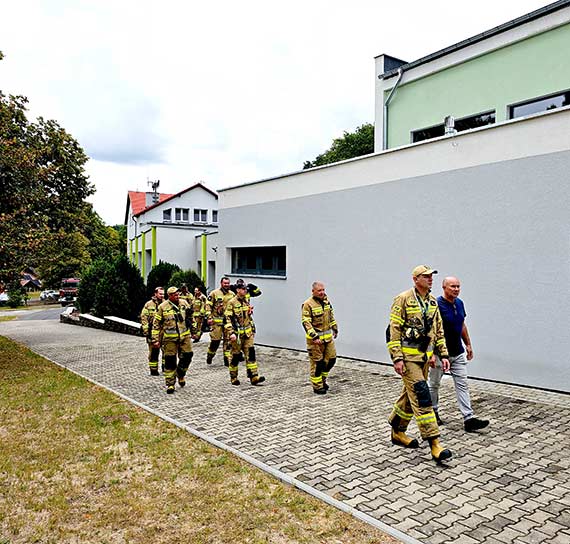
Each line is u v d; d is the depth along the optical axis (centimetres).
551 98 1003
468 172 850
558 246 736
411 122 1289
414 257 939
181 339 845
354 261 1062
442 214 890
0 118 1487
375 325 1020
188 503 421
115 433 614
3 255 1186
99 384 920
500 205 805
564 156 729
